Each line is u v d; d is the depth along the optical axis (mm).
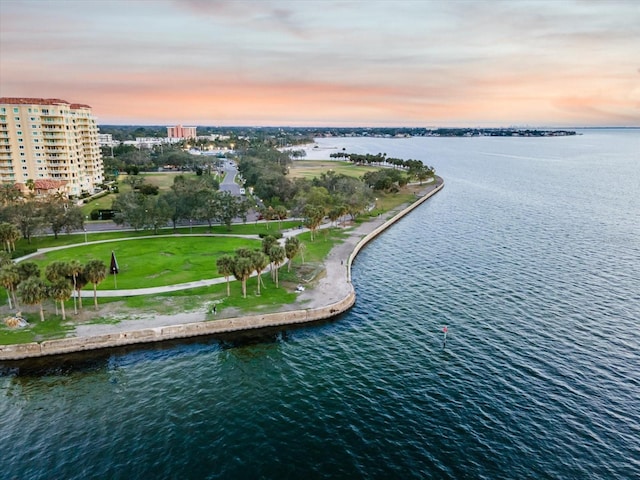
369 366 53875
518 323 65062
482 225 133375
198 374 52688
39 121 145625
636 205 165875
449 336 61375
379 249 106875
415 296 76375
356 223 131375
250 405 46438
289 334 62875
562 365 53469
